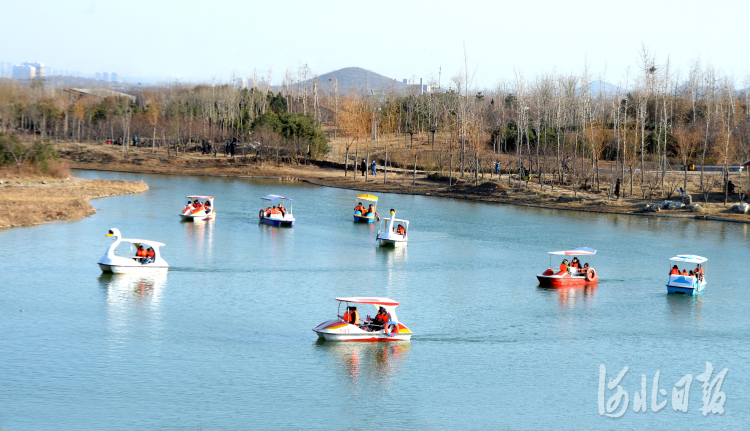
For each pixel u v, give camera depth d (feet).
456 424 84.79
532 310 137.18
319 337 115.14
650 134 430.20
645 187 339.98
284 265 172.55
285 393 92.07
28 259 166.09
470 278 164.55
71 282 145.69
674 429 85.87
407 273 168.35
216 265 169.37
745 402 94.94
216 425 81.61
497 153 460.14
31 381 92.58
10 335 110.73
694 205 294.05
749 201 305.94
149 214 254.06
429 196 353.51
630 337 121.49
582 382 100.12
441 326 124.77
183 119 554.05
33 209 233.76
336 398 90.94
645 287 160.04
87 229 212.23
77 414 83.15
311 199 326.44
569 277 159.33
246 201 309.01
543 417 87.76
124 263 154.40
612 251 205.67
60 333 112.68
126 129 525.75
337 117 587.68
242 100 622.54
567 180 378.53
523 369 104.47
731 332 125.39
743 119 460.96
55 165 336.90
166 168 450.71
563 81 543.80
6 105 531.50
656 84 394.11
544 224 260.42
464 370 103.19
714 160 396.37
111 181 346.95
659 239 228.63
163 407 86.07
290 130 479.82
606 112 556.51
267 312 129.08
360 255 190.29
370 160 476.54
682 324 130.00
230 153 501.97
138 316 123.65
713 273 176.86
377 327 115.96
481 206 317.42
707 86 519.19
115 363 100.32
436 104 574.97
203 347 108.58
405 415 86.74
